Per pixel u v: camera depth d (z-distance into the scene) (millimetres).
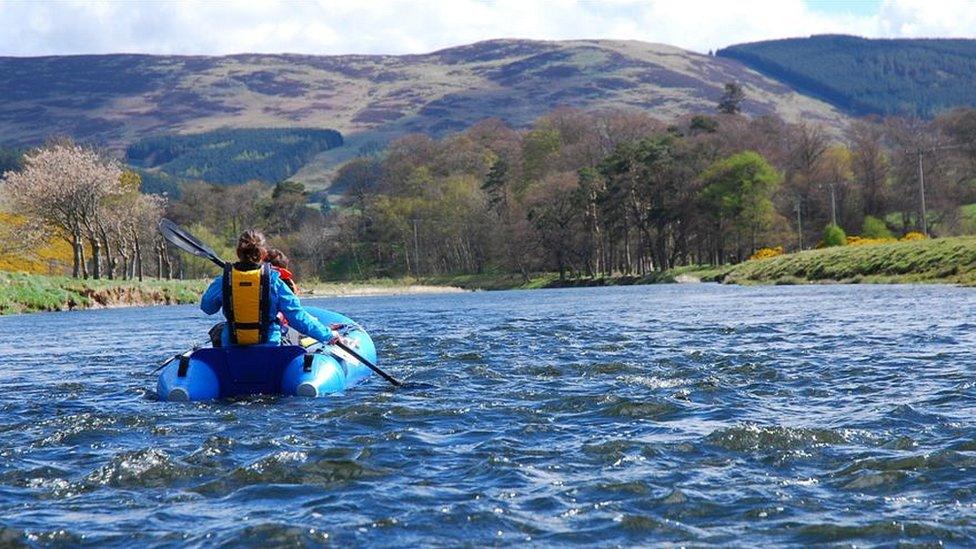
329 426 8570
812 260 54938
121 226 70188
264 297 10516
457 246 126312
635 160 96188
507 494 6223
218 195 148125
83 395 11164
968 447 7164
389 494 6258
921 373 11312
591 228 99750
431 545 5301
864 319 20250
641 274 94812
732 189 89250
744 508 5871
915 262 45344
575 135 141250
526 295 57062
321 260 139000
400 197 139125
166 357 16016
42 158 63781
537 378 11773
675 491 6203
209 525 5664
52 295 41719
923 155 102500
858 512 5754
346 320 13148
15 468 7125
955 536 5301
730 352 14281
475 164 149750
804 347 14719
